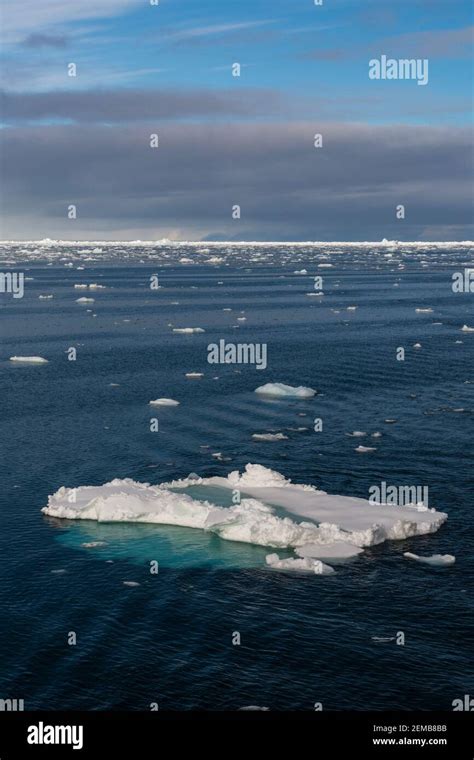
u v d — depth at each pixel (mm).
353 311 154625
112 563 41906
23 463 57750
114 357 102500
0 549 43438
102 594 38594
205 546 44156
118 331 127188
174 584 39625
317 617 36656
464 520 47219
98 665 32938
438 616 36781
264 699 31156
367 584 39656
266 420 70000
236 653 33781
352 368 94250
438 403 75938
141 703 30891
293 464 57438
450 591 39000
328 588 39250
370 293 193875
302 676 32438
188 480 52531
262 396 79562
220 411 73312
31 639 34719
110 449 61219
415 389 82438
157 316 147125
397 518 46469
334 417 70875
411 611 37188
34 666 32844
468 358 100688
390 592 38875
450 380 87000
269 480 52125
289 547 43875
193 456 59469
